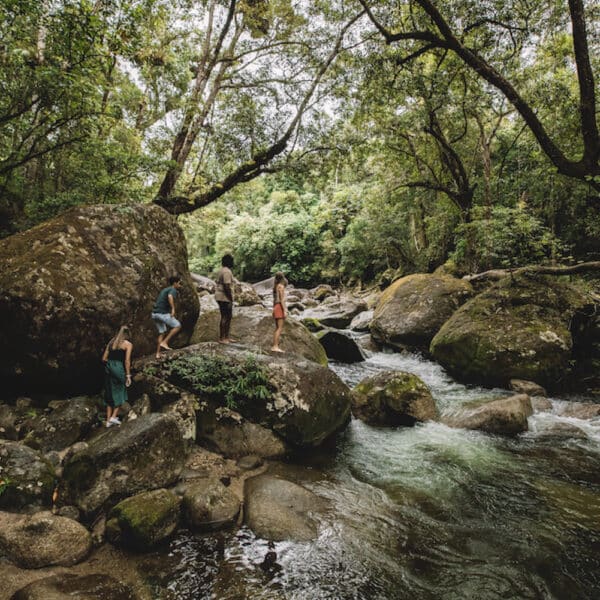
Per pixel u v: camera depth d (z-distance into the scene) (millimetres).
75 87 7496
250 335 8680
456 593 3361
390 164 18422
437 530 4207
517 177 15164
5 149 8828
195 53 13695
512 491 5008
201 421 5660
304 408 5922
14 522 3621
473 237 15023
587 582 3510
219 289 7527
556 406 7891
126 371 5461
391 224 23234
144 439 4426
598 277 13109
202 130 13609
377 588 3395
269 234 38469
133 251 6879
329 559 3713
